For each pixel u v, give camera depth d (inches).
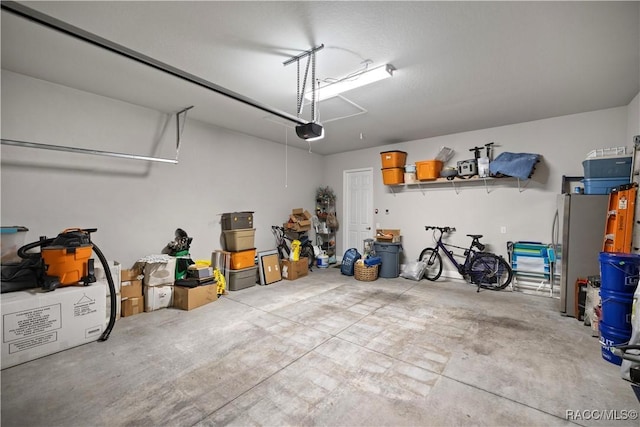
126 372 86.7
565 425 64.7
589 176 130.6
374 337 109.7
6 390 77.9
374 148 241.9
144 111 151.3
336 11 77.9
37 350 93.8
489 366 89.4
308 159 259.0
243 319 128.0
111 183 140.2
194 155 173.8
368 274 197.6
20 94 114.4
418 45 93.7
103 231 137.8
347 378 83.5
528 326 119.6
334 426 65.3
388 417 68.0
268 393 76.8
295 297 160.9
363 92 130.0
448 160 202.5
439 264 204.4
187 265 153.2
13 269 98.7
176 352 98.6
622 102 142.6
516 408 70.6
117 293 127.5
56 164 123.9
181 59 103.3
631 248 107.5
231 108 154.0
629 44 91.7
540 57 100.5
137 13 78.6
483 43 92.3
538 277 167.0
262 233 217.2
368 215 248.2
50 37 89.2
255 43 93.3
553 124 165.5
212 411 70.1
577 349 99.5
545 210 169.2
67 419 67.2
